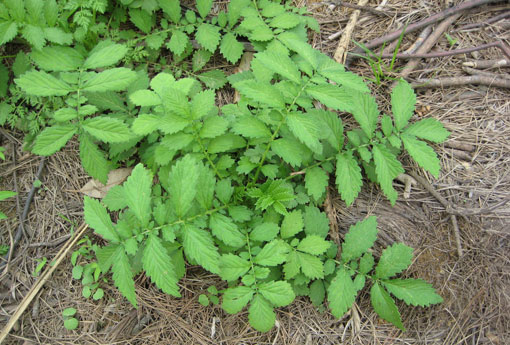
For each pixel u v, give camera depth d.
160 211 0.45
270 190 0.49
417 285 0.50
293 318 0.54
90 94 0.55
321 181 0.52
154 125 0.48
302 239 0.51
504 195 0.55
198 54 0.60
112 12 0.59
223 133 0.51
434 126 0.52
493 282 0.53
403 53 0.59
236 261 0.47
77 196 0.58
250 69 0.60
